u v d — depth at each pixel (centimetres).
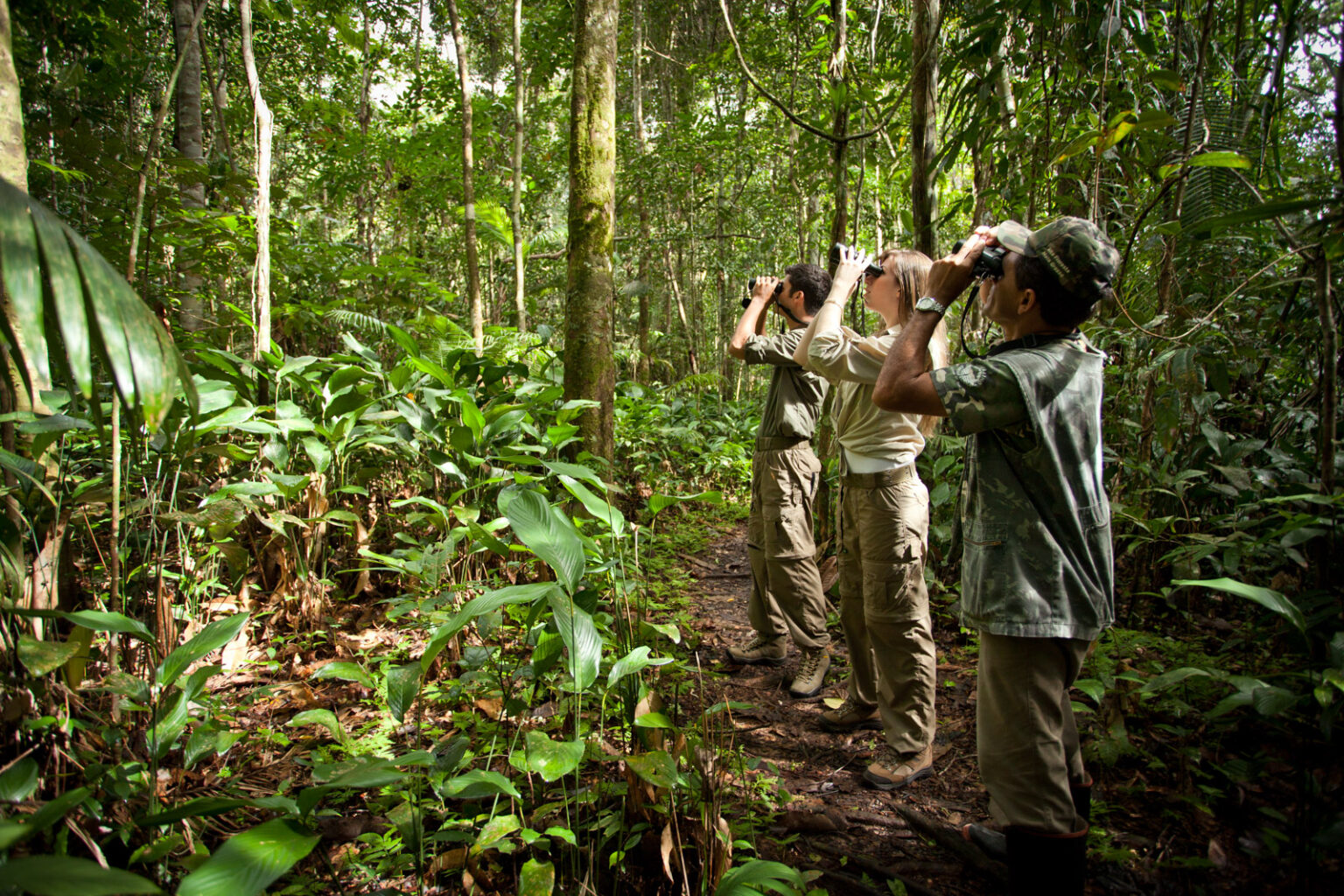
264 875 108
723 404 921
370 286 826
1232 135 264
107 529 328
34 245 90
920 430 233
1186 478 268
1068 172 321
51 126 413
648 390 845
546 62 1052
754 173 1259
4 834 89
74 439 251
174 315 573
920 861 191
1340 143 146
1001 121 328
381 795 191
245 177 445
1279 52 193
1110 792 212
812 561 294
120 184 420
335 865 171
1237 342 285
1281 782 204
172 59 696
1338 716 170
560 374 541
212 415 261
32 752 138
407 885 166
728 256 1319
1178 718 237
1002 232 159
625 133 1363
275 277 635
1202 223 149
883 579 223
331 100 1185
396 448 378
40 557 169
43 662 135
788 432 289
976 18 291
